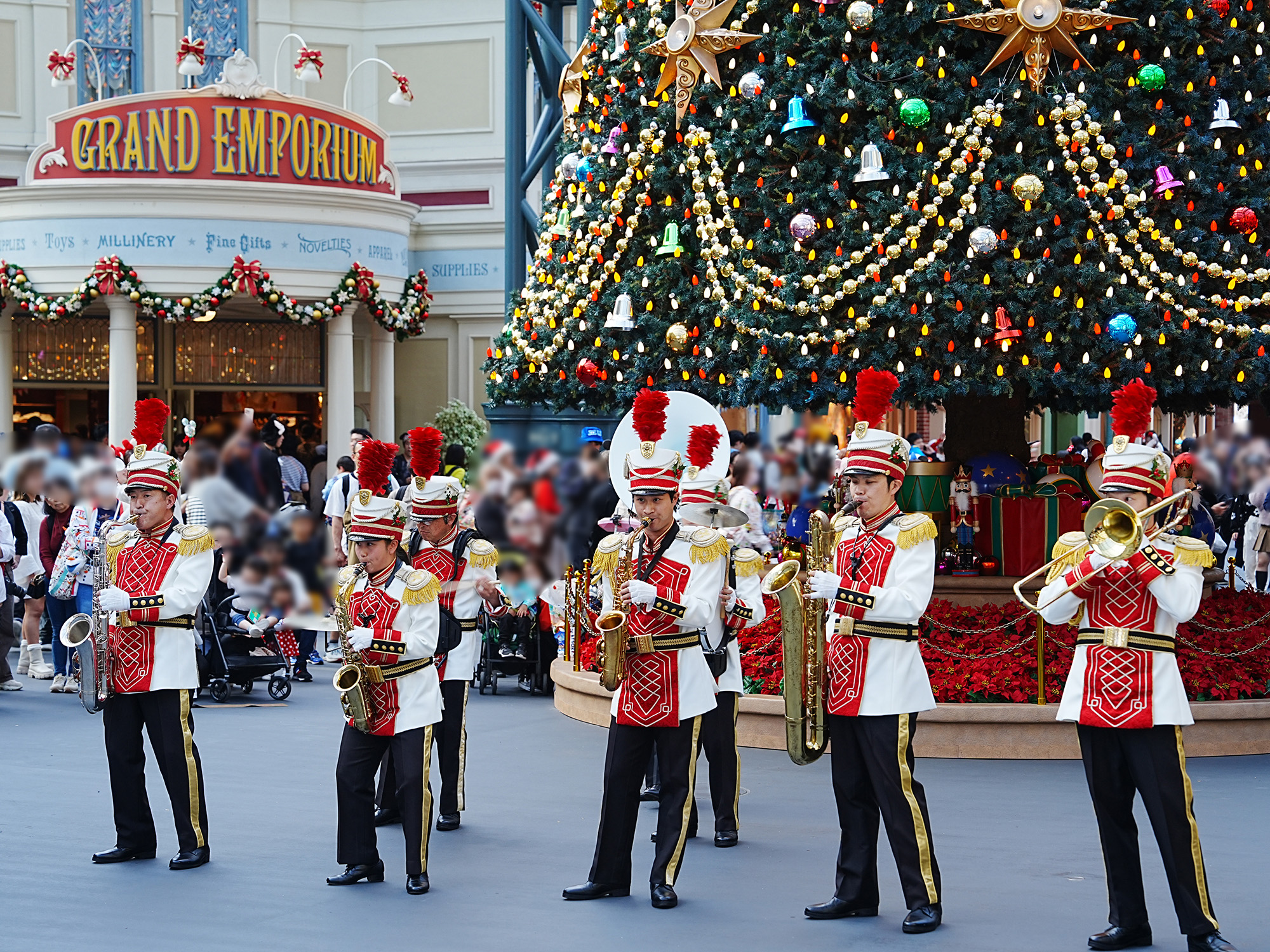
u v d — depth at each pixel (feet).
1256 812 29.89
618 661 23.70
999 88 35.40
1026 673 36.35
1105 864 21.71
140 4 93.04
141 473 26.27
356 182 79.61
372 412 84.74
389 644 24.66
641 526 24.81
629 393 39.86
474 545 30.27
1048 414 86.43
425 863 24.71
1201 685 36.11
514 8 53.26
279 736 39.50
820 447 45.47
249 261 75.97
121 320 75.56
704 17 37.99
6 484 46.34
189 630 26.48
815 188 36.63
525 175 53.62
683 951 21.44
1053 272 34.63
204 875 25.70
